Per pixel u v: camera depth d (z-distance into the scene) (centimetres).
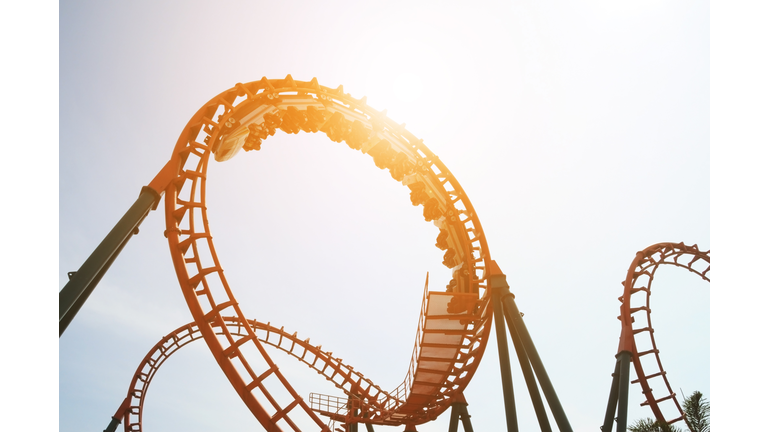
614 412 2878
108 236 1731
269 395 2053
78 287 1557
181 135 2203
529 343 2139
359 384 3638
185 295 2045
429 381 2652
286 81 2550
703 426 2503
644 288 3216
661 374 3294
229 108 2361
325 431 2091
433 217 2806
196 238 2119
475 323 2425
